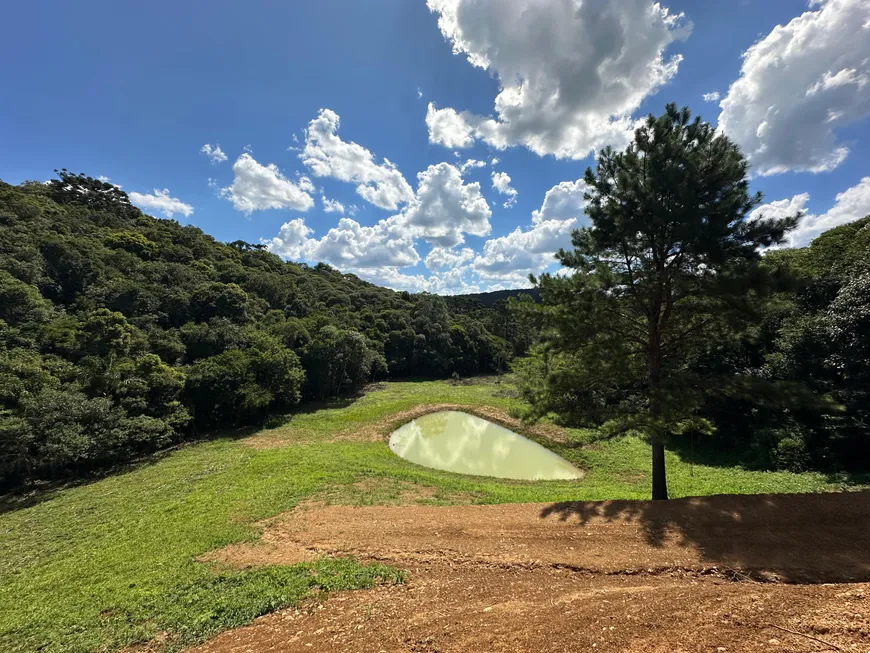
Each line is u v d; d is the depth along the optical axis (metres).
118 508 15.05
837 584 5.88
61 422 19.58
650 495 13.58
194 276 46.06
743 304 9.09
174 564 9.37
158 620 7.16
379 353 50.75
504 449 24.27
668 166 9.76
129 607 7.64
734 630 4.77
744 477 14.66
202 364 29.78
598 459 20.45
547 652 4.88
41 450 18.66
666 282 10.37
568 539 9.16
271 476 17.03
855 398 12.70
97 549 11.23
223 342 35.22
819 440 14.58
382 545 9.61
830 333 13.45
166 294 39.16
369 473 17.27
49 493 18.06
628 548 8.46
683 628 4.98
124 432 21.20
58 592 8.85
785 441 15.36
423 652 5.33
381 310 64.81
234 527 11.45
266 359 31.50
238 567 8.99
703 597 5.79
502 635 5.43
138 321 33.97
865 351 12.64
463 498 14.07
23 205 43.34
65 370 23.47
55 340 25.98
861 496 9.70
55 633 7.07
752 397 9.64
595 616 5.59
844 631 4.43
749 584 6.48
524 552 8.70
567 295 10.81
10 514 15.66
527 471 20.28
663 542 8.54
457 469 20.75
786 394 9.07
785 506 9.52
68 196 63.59
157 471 20.11
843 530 8.21
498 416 31.45
